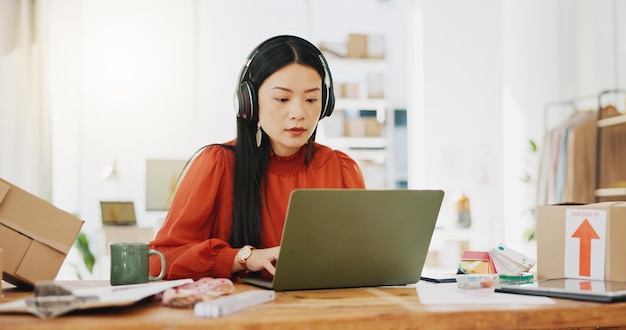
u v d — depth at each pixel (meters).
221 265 1.42
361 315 0.92
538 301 1.08
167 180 4.98
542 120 4.83
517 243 4.95
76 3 5.50
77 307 0.90
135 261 1.25
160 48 5.66
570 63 4.62
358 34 6.05
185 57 5.70
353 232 1.28
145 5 5.64
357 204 1.26
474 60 5.81
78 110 5.48
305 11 5.96
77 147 5.46
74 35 5.50
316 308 1.00
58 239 1.29
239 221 1.56
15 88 5.20
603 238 1.34
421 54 5.85
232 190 1.58
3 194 1.25
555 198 3.85
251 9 5.85
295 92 1.48
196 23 5.73
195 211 1.53
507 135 5.04
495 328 0.97
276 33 5.91
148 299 1.05
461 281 1.32
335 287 1.32
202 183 1.54
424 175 5.80
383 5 6.10
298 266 1.26
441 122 5.83
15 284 1.32
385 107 6.08
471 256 1.56
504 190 5.28
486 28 5.80
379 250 1.33
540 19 4.83
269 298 1.08
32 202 1.28
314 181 1.66
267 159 1.61
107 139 5.53
